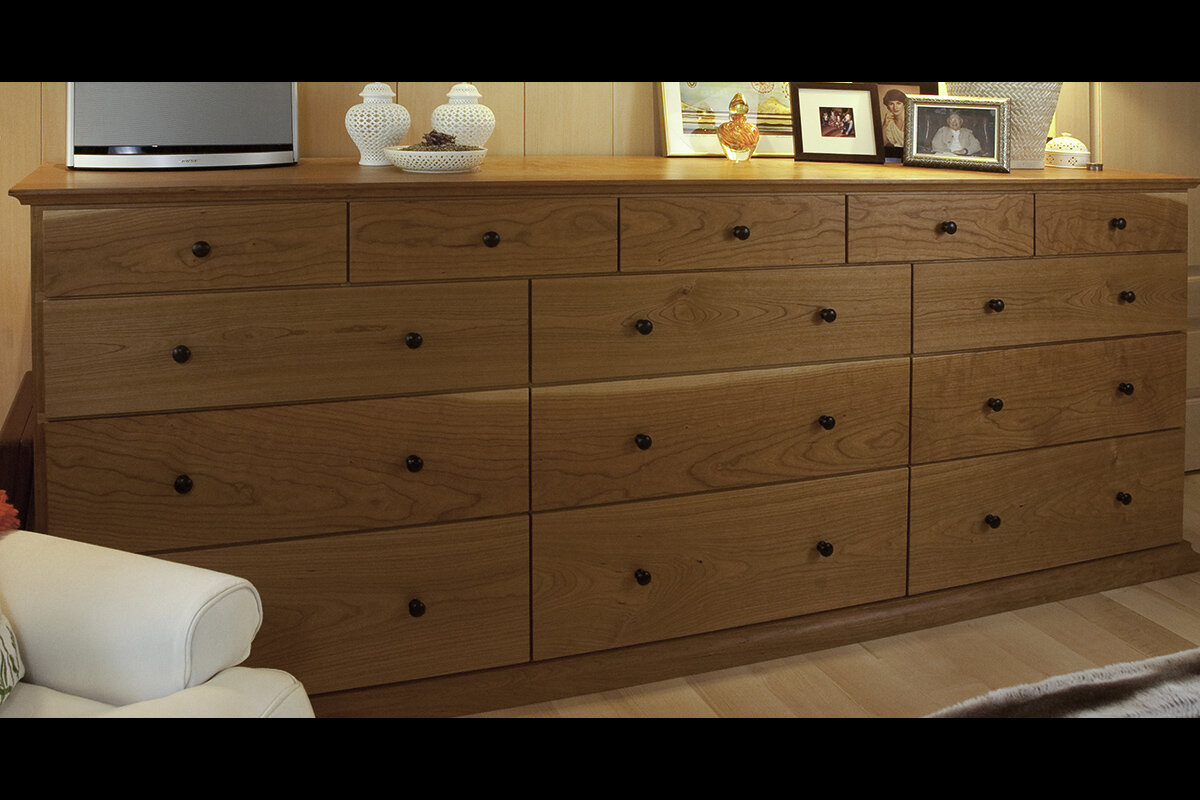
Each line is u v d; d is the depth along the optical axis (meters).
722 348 2.21
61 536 1.83
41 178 1.91
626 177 2.09
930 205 2.35
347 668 2.04
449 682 2.10
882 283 2.33
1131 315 2.62
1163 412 2.72
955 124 2.54
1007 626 2.50
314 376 1.93
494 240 1.98
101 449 1.83
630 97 2.76
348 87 2.52
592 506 2.16
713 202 2.15
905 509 2.44
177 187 1.79
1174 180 2.60
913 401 2.40
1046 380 2.54
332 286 1.92
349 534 2.00
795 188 2.21
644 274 2.12
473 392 2.04
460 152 2.09
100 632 1.37
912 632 2.46
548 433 2.10
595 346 2.11
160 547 1.89
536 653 2.16
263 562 1.95
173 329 1.84
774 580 2.34
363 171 2.16
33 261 1.76
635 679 2.22
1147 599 2.64
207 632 1.35
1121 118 3.25
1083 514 2.65
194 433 1.87
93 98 2.08
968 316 2.43
